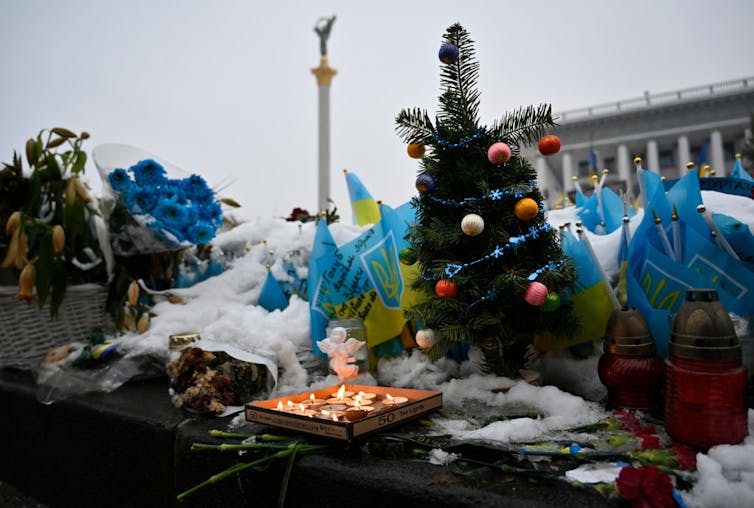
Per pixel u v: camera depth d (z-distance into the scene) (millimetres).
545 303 1223
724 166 19656
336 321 1529
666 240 1285
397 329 1638
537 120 1299
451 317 1340
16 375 1887
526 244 1326
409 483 859
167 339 1741
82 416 1471
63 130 2090
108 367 1705
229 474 962
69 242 2025
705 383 895
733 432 881
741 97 18625
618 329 1173
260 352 1505
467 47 1372
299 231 2197
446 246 1318
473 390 1325
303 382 1544
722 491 726
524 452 911
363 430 988
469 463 926
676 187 1311
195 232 2037
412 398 1239
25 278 1848
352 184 2152
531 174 1335
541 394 1238
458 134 1358
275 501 1009
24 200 2055
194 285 2225
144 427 1289
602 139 20516
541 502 762
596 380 1359
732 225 1218
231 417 1294
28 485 1661
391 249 1646
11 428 1729
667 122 19766
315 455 997
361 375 1511
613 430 1030
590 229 1829
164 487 1227
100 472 1409
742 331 1184
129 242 2059
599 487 788
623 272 1399
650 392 1161
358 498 901
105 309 2115
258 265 2143
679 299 1235
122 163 2176
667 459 864
